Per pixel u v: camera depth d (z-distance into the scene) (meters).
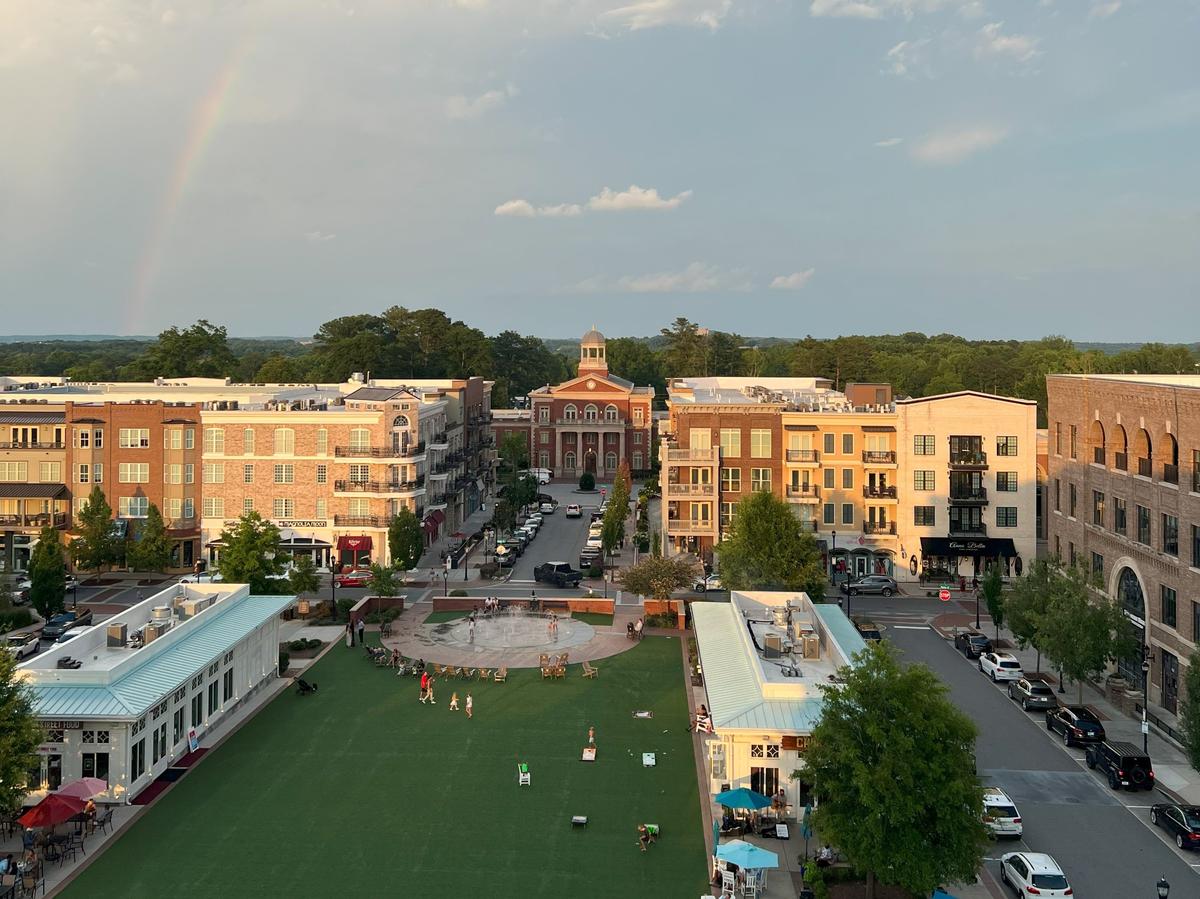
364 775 47.53
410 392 104.69
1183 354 182.75
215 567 88.50
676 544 94.69
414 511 99.69
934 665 68.06
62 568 76.69
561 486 168.12
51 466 97.25
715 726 42.62
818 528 95.94
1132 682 61.41
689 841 40.78
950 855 33.38
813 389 124.38
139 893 36.19
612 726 54.75
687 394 110.12
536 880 37.38
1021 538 93.81
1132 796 45.91
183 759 49.38
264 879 37.34
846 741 34.91
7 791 37.47
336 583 90.81
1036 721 56.38
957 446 93.88
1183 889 36.97
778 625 56.56
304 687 60.12
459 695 60.25
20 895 35.62
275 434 97.81
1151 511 58.62
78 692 44.41
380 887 36.78
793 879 37.94
